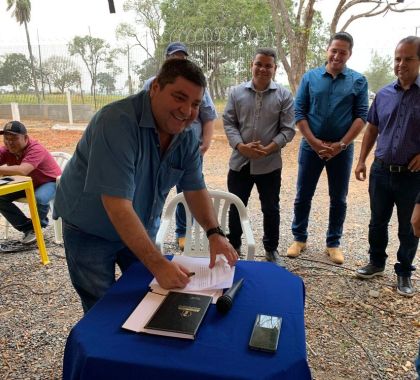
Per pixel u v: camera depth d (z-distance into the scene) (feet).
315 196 18.51
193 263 5.48
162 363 3.51
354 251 12.30
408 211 9.28
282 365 3.53
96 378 3.55
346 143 10.38
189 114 4.72
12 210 12.39
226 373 3.41
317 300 9.46
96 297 5.97
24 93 41.96
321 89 10.60
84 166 5.29
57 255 11.96
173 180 5.72
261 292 4.85
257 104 10.48
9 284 10.23
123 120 4.67
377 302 9.38
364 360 7.43
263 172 10.53
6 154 12.82
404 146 9.00
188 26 42.75
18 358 7.42
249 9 41.78
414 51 8.55
